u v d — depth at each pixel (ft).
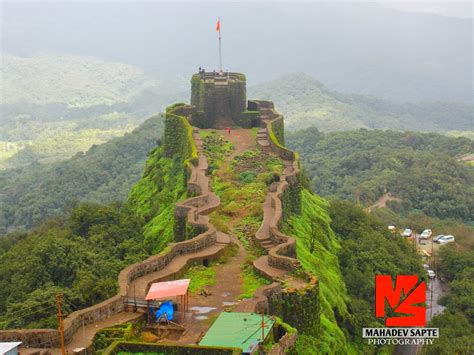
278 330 83.25
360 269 186.80
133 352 68.74
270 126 217.36
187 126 215.10
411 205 360.89
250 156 192.54
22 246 167.02
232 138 218.18
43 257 129.39
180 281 90.94
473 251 256.11
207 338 74.38
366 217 231.30
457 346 160.76
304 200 195.52
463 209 350.84
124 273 95.66
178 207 139.33
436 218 331.57
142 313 86.33
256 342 73.00
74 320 80.07
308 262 137.80
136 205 215.92
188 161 180.86
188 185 162.81
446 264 241.14
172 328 82.79
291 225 154.51
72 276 124.67
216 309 89.30
